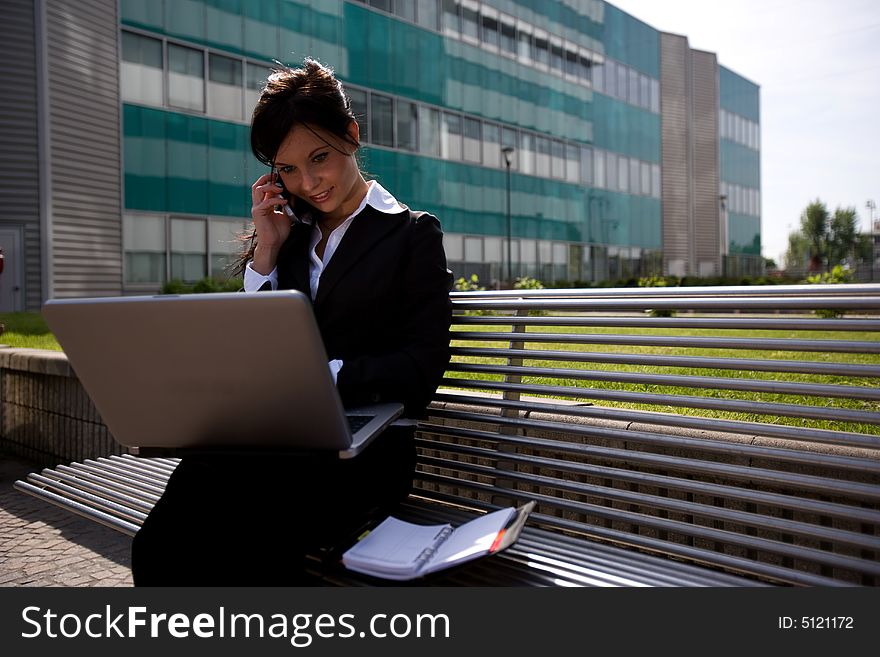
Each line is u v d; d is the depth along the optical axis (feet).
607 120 100.68
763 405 5.67
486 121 80.84
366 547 5.35
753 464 6.60
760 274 142.61
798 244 257.14
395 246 6.55
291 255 7.18
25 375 16.34
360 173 7.09
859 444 5.22
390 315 6.64
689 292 6.21
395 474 6.47
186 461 5.89
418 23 72.64
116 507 7.82
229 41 57.06
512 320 7.35
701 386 6.02
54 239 48.11
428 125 73.87
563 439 7.96
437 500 7.53
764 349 5.69
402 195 71.05
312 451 5.43
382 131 69.10
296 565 5.57
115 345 5.21
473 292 7.74
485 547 4.87
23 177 47.16
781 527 5.44
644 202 107.86
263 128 6.48
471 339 7.62
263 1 59.11
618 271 102.27
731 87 132.46
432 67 74.23
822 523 6.29
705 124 124.06
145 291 52.90
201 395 5.24
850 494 5.20
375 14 68.23
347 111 6.63
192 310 4.81
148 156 53.06
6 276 46.93
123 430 5.74
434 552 5.23
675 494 7.20
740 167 135.95
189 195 54.95
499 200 82.74
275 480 5.83
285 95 6.43
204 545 5.47
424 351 6.38
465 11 78.28
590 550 5.92
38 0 46.98
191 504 5.66
